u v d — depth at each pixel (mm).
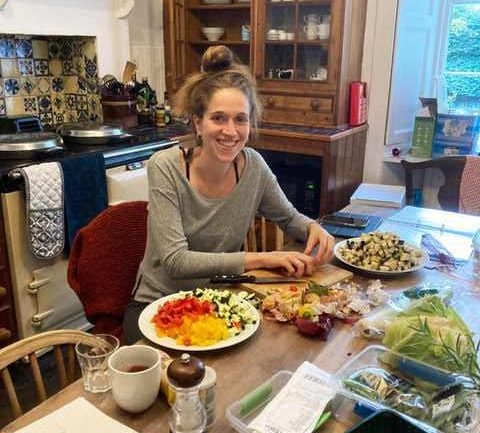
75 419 827
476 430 783
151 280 1454
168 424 831
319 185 2859
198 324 1055
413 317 927
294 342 1062
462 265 1469
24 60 2812
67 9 2686
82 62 2977
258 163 1549
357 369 928
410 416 809
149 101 3154
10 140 2205
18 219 2092
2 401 1998
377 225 1786
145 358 901
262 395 870
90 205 2316
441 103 3219
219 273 1341
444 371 851
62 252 2244
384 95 3002
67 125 2674
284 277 1334
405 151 3199
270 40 2965
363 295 1262
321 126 2908
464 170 2283
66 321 2396
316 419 829
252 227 1817
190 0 3316
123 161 2520
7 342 2178
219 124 1341
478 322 1138
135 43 3369
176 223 1390
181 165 1432
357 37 2896
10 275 2143
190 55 3438
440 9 3098
